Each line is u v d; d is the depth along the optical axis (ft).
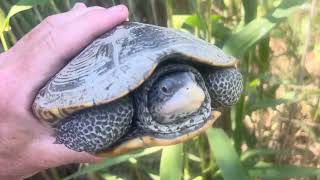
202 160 1.00
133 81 0.64
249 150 0.99
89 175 1.07
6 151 0.76
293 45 1.03
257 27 0.84
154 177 1.01
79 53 0.72
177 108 0.66
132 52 0.66
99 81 0.66
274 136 1.07
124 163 1.12
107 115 0.66
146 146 0.69
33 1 0.82
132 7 1.05
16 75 0.72
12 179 0.83
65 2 1.04
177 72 0.68
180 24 0.93
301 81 0.99
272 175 0.92
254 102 0.97
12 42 1.03
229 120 1.04
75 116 0.68
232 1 1.04
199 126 0.69
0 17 0.82
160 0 1.14
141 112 0.68
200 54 0.67
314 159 1.07
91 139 0.67
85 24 0.71
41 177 1.17
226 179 0.82
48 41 0.71
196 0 0.91
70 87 0.67
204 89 0.70
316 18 1.03
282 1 0.84
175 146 0.84
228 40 0.84
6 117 0.72
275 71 1.16
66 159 0.78
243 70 0.95
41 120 0.71
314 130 1.08
